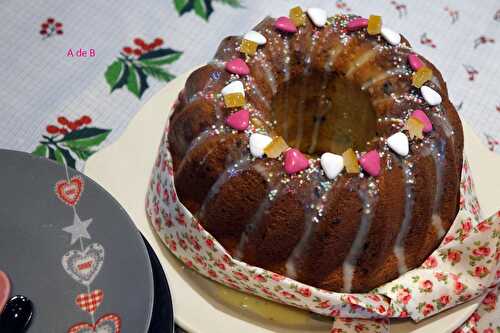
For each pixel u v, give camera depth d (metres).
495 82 0.75
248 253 0.59
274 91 0.63
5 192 0.54
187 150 0.60
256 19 0.78
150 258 0.55
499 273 0.59
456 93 0.74
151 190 0.63
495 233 0.58
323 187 0.57
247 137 0.58
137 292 0.51
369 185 0.57
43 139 0.70
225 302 0.60
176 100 0.64
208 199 0.59
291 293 0.58
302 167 0.57
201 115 0.60
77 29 0.77
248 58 0.62
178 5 0.79
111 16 0.78
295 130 0.68
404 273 0.60
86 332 0.51
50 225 0.54
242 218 0.58
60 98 0.73
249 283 0.58
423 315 0.58
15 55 0.75
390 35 0.63
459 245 0.59
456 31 0.78
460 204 0.61
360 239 0.58
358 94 0.63
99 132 0.71
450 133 0.61
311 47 0.64
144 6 0.79
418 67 0.62
